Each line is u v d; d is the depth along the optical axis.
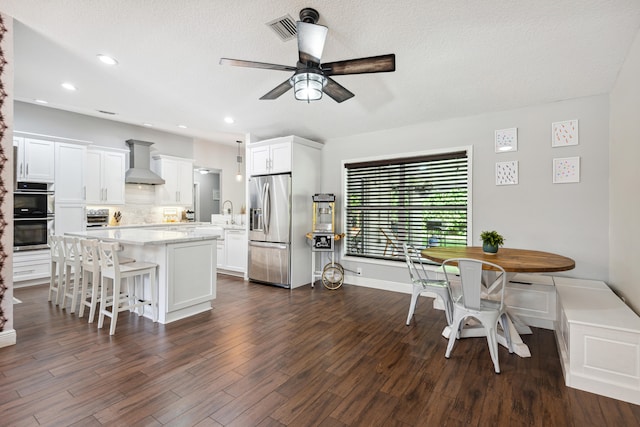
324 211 4.70
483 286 2.93
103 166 5.27
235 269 5.29
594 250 3.12
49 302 3.68
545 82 2.89
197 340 2.68
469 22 2.06
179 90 3.33
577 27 2.08
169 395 1.88
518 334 2.62
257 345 2.60
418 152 4.20
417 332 2.91
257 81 3.09
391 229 4.49
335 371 2.19
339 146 4.95
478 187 3.76
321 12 1.99
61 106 4.87
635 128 2.29
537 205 3.41
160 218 6.53
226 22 2.15
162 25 2.20
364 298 4.03
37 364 2.21
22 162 4.24
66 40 2.41
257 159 4.92
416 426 1.64
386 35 2.22
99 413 1.70
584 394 1.93
